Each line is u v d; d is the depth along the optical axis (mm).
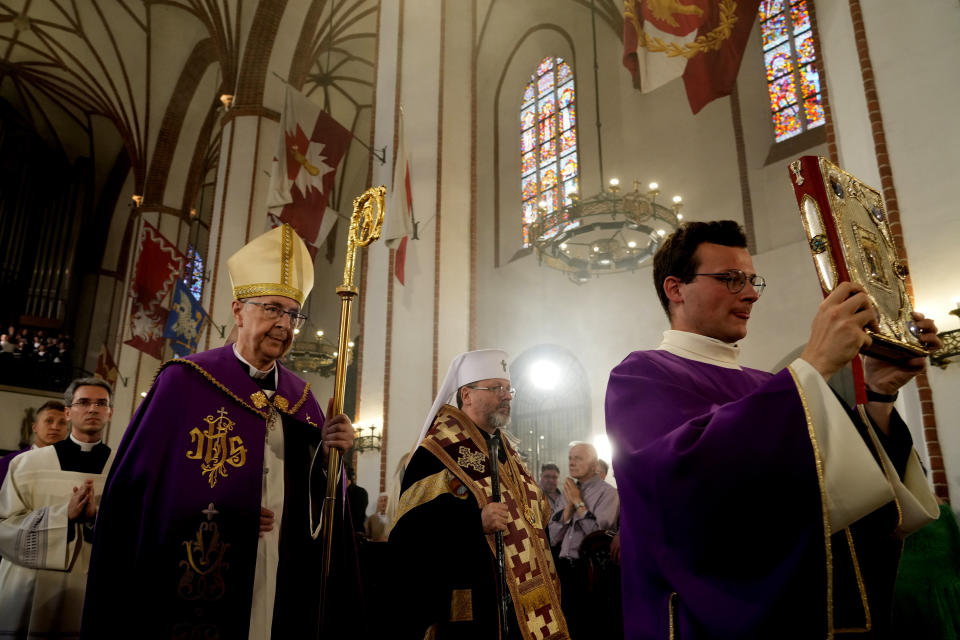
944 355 4668
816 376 1154
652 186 9773
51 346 19344
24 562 3145
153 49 18250
